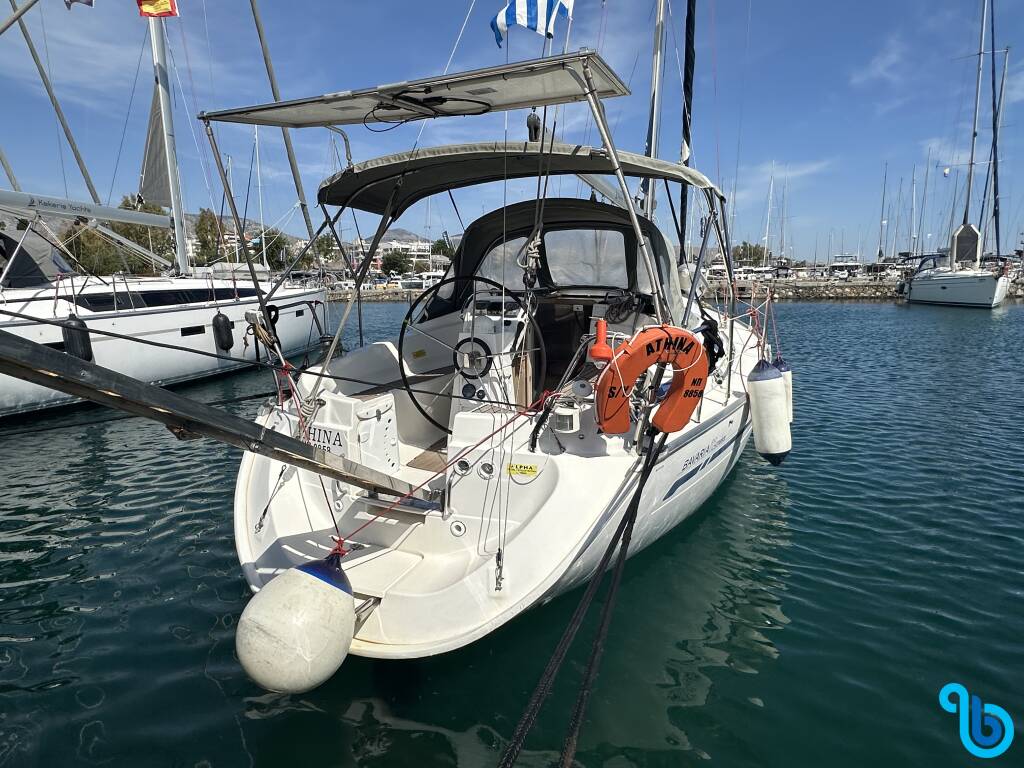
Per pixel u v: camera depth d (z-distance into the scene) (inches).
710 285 273.0
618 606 146.6
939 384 423.2
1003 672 124.5
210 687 120.8
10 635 139.7
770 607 147.3
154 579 165.5
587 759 103.0
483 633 103.3
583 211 178.1
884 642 134.1
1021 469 241.3
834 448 272.7
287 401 149.8
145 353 412.2
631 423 128.3
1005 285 1156.5
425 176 152.8
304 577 98.4
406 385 147.8
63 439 302.0
